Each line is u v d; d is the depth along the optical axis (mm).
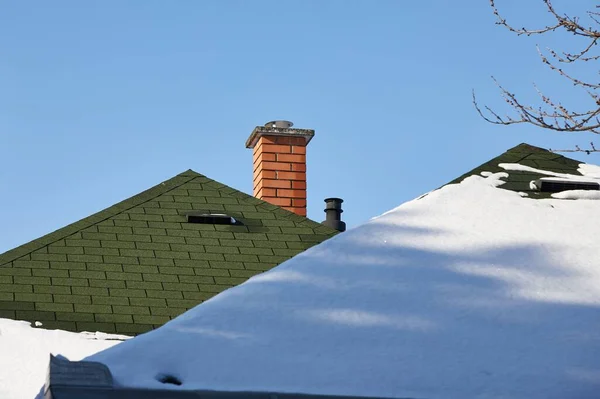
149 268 29359
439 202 22859
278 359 17000
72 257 29500
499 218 22484
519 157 29062
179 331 17734
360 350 17406
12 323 25438
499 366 17203
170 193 34656
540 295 19438
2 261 28859
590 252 21328
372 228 21500
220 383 16391
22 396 21547
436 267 20172
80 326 25906
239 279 29453
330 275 19719
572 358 17516
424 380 16734
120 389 15789
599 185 26531
